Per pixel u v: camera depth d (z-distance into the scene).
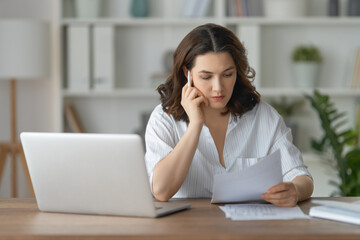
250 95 2.09
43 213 1.66
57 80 4.03
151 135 2.01
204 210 1.67
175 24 4.10
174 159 1.83
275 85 4.20
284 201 1.69
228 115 2.11
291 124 3.98
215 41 1.86
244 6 4.00
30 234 1.39
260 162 1.63
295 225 1.46
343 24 4.15
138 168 1.52
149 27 4.17
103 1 4.15
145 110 4.22
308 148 4.21
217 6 3.97
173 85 2.04
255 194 1.71
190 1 3.99
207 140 2.06
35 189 1.66
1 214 1.65
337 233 1.37
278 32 4.18
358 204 1.58
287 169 2.03
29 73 3.73
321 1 4.19
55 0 4.07
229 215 1.58
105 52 3.97
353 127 4.18
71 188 1.61
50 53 3.89
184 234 1.37
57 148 1.58
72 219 1.57
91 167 1.56
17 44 3.70
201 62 1.86
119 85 4.18
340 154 3.16
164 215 1.59
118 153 1.52
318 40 4.20
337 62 4.20
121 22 3.98
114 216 1.60
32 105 4.16
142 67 4.19
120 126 4.22
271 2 4.00
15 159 3.87
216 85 1.86
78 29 3.96
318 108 3.13
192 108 1.88
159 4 4.16
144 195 1.54
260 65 4.18
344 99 4.21
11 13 4.11
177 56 1.96
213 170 2.05
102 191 1.58
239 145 2.10
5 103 4.18
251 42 3.98
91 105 4.20
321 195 4.17
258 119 2.13
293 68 4.10
